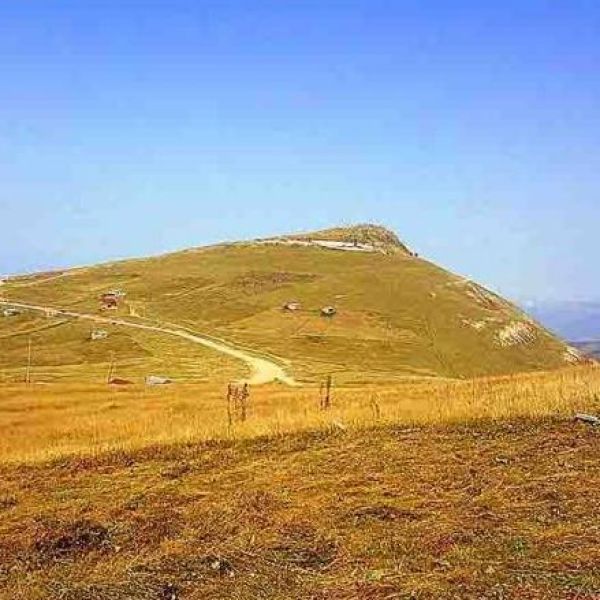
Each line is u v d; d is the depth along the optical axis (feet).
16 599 38.22
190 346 446.19
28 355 435.12
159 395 186.70
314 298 567.59
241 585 38.68
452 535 44.91
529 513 48.44
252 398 152.46
